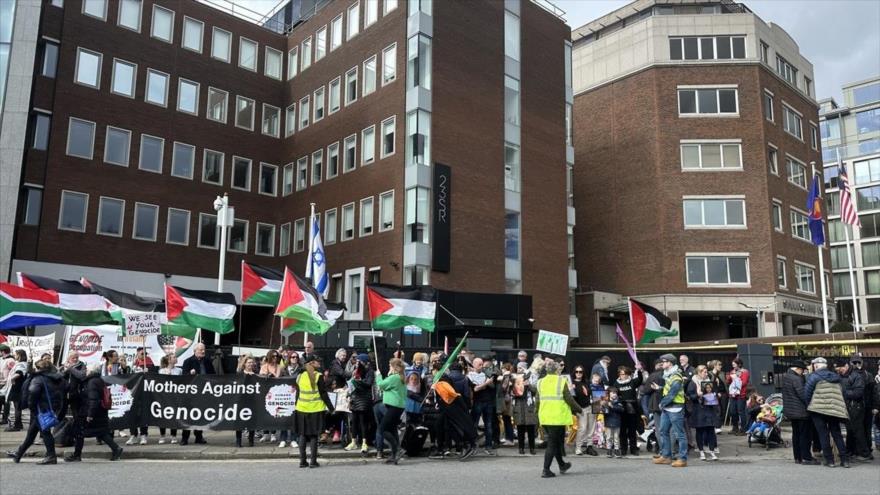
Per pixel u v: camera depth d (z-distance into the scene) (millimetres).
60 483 9367
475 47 32750
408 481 9914
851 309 70688
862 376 13258
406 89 30469
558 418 10562
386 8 32469
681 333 43000
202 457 12406
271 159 38625
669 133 41938
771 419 14812
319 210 35000
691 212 40969
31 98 30797
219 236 36094
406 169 29703
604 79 45562
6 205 29062
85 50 32688
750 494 9086
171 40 35750
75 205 31562
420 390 12945
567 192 36531
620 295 41125
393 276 29188
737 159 41406
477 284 30656
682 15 43375
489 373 13523
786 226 42188
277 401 13414
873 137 73250
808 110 47719
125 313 15562
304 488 9188
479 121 32219
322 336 29906
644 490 9344
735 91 42188
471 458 12875
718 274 40219
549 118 36250
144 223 33625
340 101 34719
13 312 14422
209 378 13383
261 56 39156
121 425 12977
